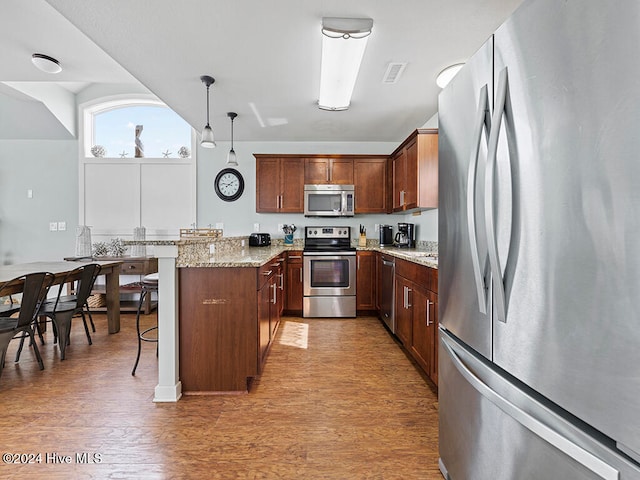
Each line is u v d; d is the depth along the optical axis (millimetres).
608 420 654
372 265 4168
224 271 2166
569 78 728
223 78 2621
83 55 2613
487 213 950
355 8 1773
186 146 4797
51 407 1968
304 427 1772
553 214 776
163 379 2070
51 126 4477
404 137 4422
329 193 4328
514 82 895
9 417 1860
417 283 2506
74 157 4707
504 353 963
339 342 3156
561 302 759
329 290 4098
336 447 1608
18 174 4691
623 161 621
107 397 2094
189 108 3295
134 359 2732
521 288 883
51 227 4707
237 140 4586
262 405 2004
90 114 4809
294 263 4148
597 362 675
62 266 3016
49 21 2201
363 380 2346
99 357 2775
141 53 2248
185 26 1942
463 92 1202
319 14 1826
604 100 652
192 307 2162
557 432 772
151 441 1646
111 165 4727
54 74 2938
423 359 2363
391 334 3416
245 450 1581
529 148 846
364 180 4398
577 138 712
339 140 4594
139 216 4727
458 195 1258
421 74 2533
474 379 1076
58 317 2707
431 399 2078
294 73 2531
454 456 1297
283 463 1494
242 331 2172
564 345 753
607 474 656
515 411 885
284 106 3229
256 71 2500
